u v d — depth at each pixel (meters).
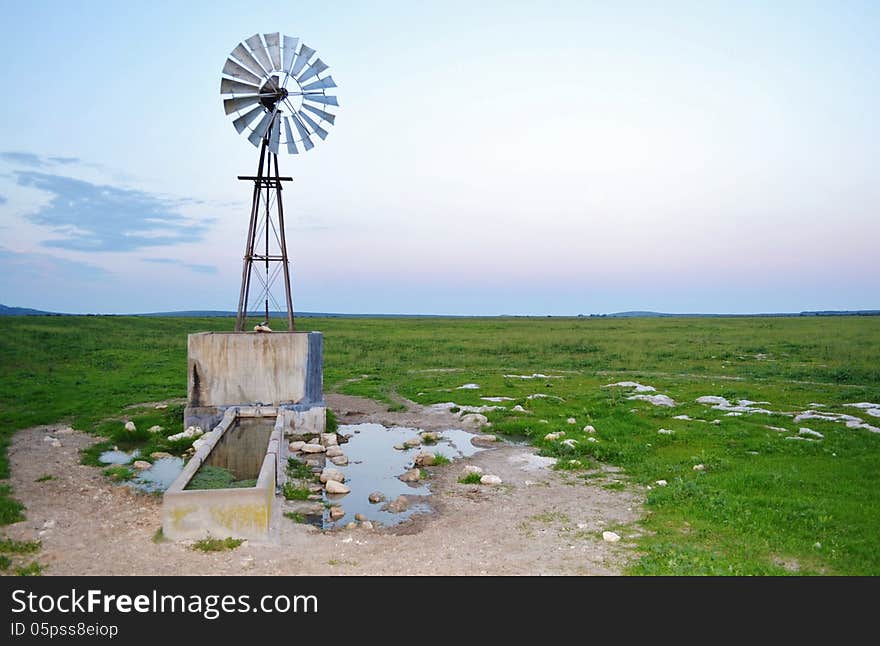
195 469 11.17
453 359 37.19
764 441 15.61
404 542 9.55
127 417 18.88
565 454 15.31
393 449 16.56
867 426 17.38
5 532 9.48
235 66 18.47
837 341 43.59
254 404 17.41
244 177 18.83
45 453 14.57
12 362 29.48
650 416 19.44
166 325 53.06
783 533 9.55
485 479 13.15
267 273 19.22
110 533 9.52
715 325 66.12
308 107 18.97
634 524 10.36
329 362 35.62
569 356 38.62
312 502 11.84
